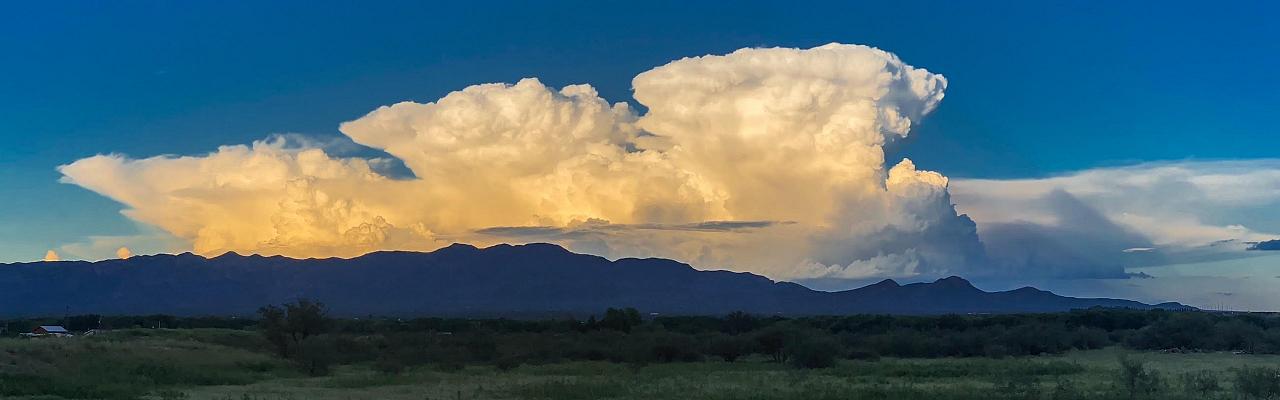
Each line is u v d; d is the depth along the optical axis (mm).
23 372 56531
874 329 125500
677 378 62375
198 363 73125
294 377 72562
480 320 149250
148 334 96250
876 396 45688
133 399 47500
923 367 71812
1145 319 125812
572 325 132375
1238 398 43656
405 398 47594
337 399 47219
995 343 99938
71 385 52188
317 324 83125
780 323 126812
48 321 140250
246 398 46438
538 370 77188
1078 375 63219
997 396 45344
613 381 58000
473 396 48500
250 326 150625
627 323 128625
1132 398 44000
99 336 90062
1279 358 86750
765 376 64688
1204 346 100938
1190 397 43906
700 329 130750
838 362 81000
